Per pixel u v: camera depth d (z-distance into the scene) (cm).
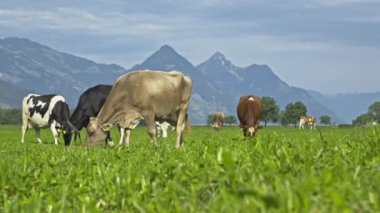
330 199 391
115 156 1173
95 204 601
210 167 681
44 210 575
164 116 1994
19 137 4978
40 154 1515
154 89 1952
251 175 576
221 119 8081
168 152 1156
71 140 3022
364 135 1008
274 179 542
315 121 12150
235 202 399
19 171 912
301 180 494
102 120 2002
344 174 535
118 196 639
